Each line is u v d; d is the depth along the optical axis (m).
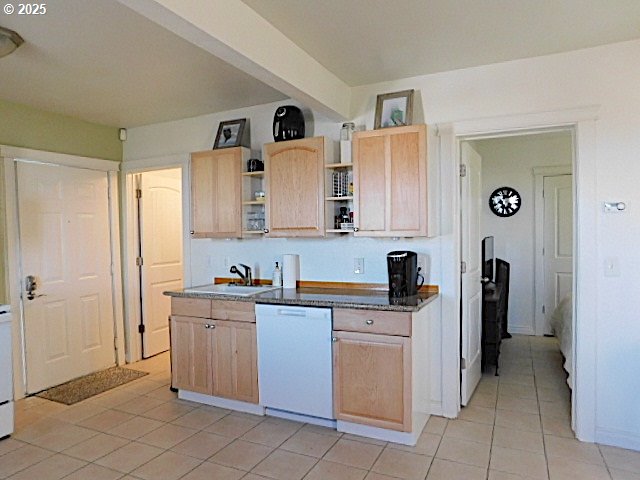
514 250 5.57
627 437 2.59
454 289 3.03
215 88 3.24
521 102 2.82
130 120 4.13
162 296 4.89
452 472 2.34
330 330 2.80
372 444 2.66
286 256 3.51
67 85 3.15
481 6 2.15
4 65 2.77
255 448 2.64
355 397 2.75
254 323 3.07
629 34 2.47
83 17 2.16
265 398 3.06
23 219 3.62
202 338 3.30
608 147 2.60
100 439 2.79
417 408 2.71
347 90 3.27
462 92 2.98
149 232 4.71
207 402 3.36
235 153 3.53
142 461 2.51
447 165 3.02
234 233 3.54
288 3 2.11
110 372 4.18
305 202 3.23
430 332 3.05
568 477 2.28
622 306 2.58
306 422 2.98
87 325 4.13
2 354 2.81
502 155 5.59
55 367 3.83
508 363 4.28
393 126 3.01
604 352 2.63
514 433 2.78
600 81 2.63
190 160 3.96
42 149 3.77
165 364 4.45
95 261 4.22
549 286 5.41
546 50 2.68
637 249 2.55
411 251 3.11
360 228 3.03
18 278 3.57
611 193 2.59
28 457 2.57
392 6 2.14
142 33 2.34
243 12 2.12
